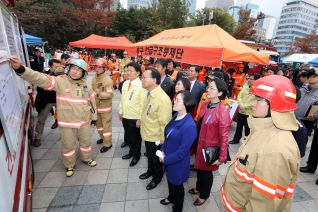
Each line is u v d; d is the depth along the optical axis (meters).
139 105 3.13
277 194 1.14
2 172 1.00
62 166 3.23
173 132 2.01
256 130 1.25
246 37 26.09
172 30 6.20
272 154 1.11
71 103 2.76
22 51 3.16
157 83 2.55
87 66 2.82
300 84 5.85
